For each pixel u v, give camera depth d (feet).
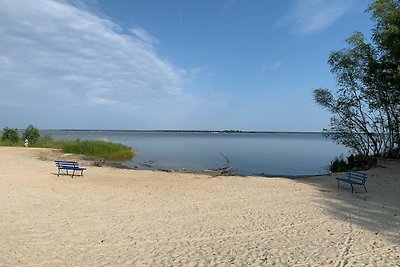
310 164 106.93
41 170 64.75
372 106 76.95
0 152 95.55
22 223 31.12
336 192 50.31
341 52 76.38
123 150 120.47
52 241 26.66
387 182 57.62
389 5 67.10
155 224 32.32
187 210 38.19
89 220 32.99
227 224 32.60
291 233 29.73
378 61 71.15
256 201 43.39
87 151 110.93
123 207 38.86
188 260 23.30
